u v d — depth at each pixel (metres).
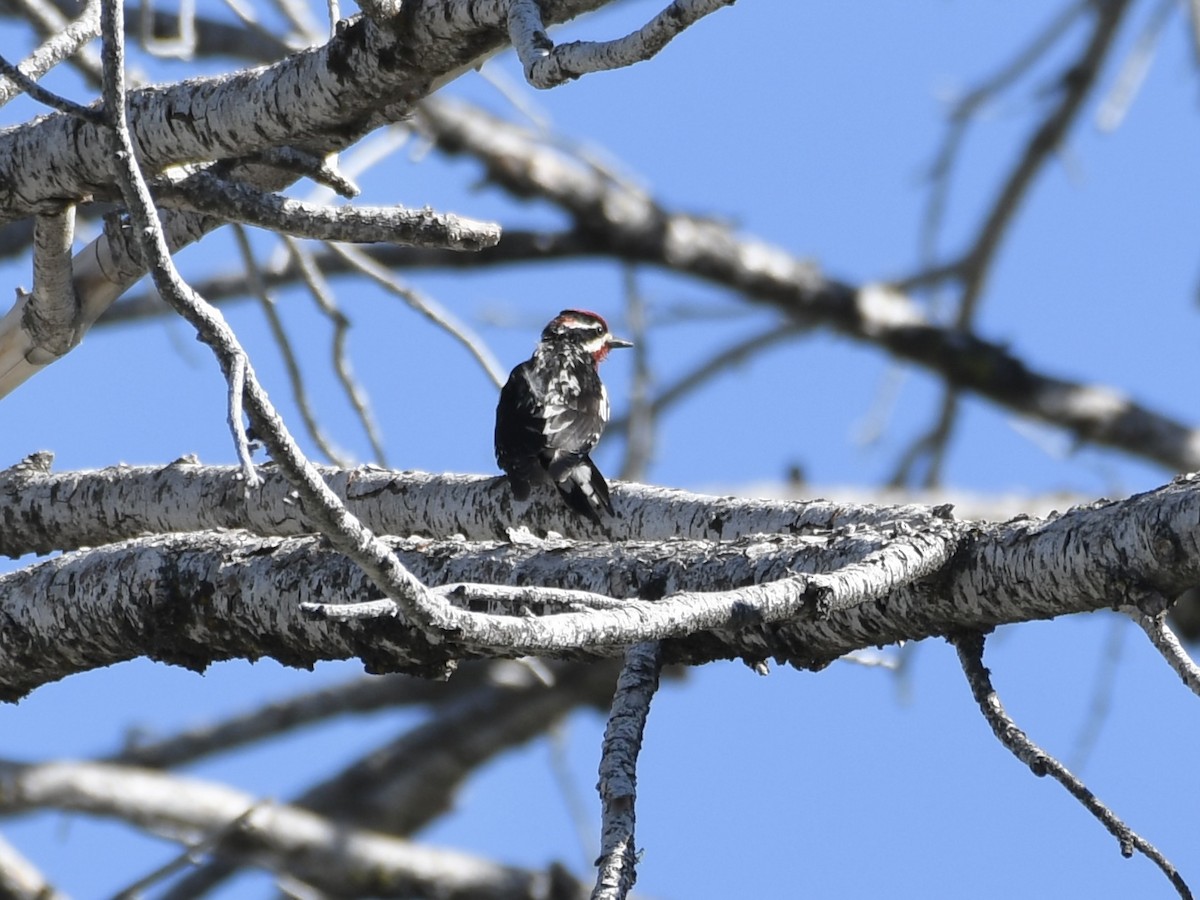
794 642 8.39
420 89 9.48
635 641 6.66
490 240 9.68
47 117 10.26
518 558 9.02
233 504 11.27
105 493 11.73
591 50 7.76
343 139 9.86
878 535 8.04
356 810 20.95
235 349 5.96
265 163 10.02
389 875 18.23
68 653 10.15
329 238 9.68
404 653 8.89
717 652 8.58
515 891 18.52
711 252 21.78
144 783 17.56
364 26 9.27
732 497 10.26
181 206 9.90
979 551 7.86
